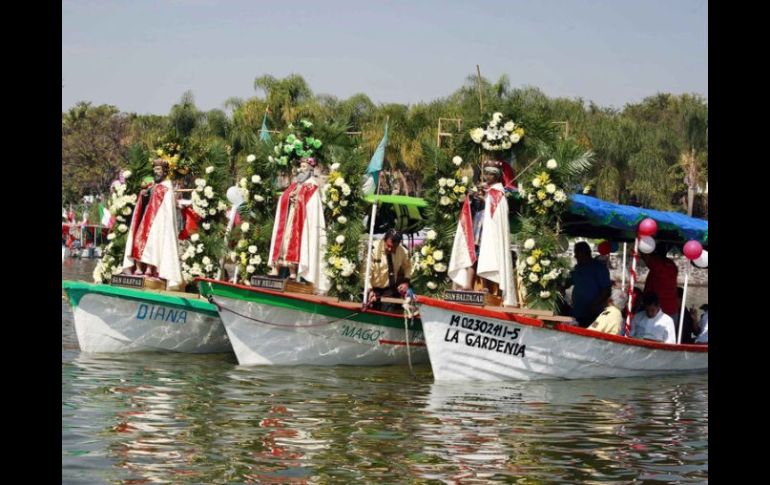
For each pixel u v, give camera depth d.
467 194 15.87
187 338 18.20
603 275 17.88
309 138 17.70
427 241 16.52
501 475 9.61
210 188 19.03
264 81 52.38
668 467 10.03
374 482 9.25
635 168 53.09
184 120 53.12
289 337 16.55
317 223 17.08
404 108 50.53
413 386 14.65
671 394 14.59
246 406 12.77
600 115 55.72
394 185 50.12
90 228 58.94
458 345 14.90
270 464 9.80
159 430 11.19
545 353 15.38
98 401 12.84
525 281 15.68
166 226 18.39
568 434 11.49
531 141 15.96
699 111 59.31
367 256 17.23
